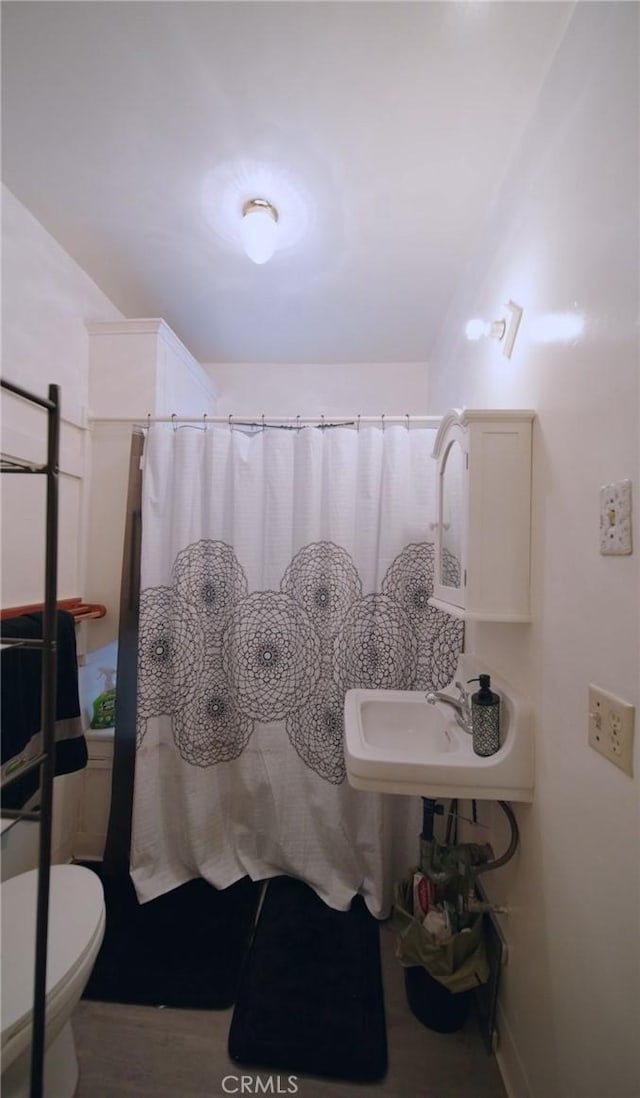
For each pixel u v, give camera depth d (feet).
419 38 2.89
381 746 4.26
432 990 3.51
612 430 2.21
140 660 4.93
